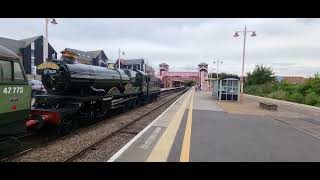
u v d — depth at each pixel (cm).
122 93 2061
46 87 1362
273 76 7369
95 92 1532
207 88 8294
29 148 954
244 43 3195
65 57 1410
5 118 797
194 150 895
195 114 1878
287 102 4019
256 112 2248
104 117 1756
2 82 777
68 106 1295
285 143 1070
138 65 9425
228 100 3403
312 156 885
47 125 1227
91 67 1578
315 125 1678
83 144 1041
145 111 2212
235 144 1008
